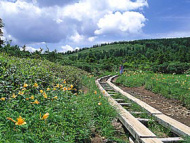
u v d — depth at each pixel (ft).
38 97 11.09
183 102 19.75
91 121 11.07
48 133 7.36
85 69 64.34
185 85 27.17
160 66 71.00
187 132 10.10
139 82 35.91
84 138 9.09
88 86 28.43
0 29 49.93
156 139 9.22
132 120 11.98
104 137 10.34
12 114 8.04
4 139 6.15
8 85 11.71
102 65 94.58
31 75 14.48
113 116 13.26
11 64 16.21
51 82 16.10
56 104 10.79
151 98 23.12
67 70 27.40
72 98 13.07
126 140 10.67
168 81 32.76
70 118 9.75
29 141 6.69
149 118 14.08
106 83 39.06
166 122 12.00
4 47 37.60
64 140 7.83
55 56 47.96
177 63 71.00
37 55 37.93
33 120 8.02
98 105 13.48
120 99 20.90
